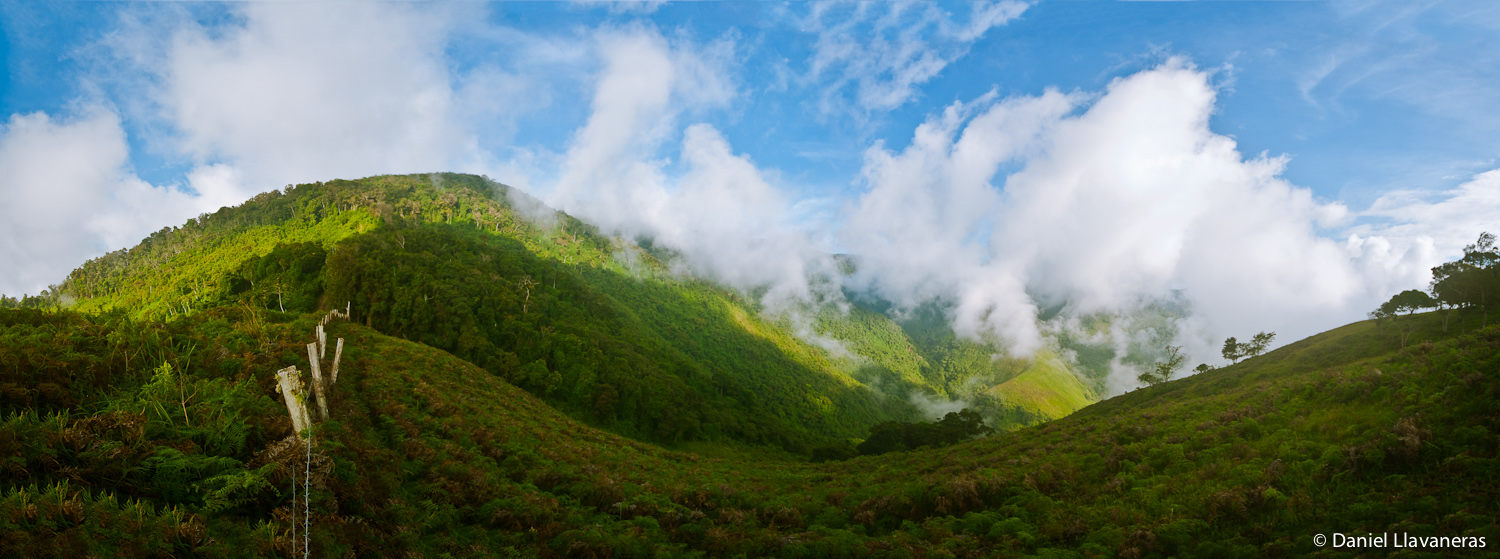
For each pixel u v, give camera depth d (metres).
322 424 18.56
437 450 23.38
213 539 9.19
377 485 15.49
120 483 9.75
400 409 27.44
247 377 19.30
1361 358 62.19
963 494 23.70
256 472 11.29
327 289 77.94
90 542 7.79
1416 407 22.80
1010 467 28.86
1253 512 18.16
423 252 104.50
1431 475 17.31
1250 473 20.47
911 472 34.84
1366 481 18.16
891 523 23.52
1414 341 63.25
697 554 17.97
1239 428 26.81
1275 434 24.92
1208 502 19.06
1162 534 17.50
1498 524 13.74
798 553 18.30
